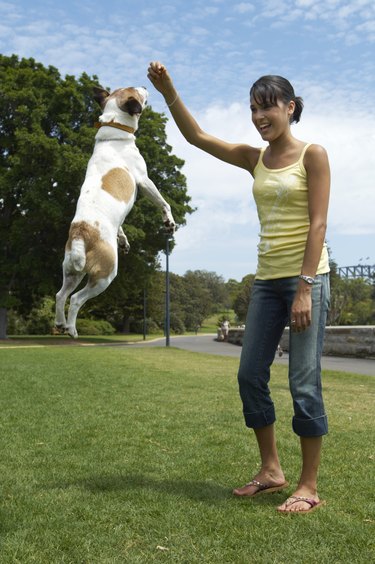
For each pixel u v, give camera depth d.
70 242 2.94
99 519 3.05
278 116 3.36
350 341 17.66
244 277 63.28
